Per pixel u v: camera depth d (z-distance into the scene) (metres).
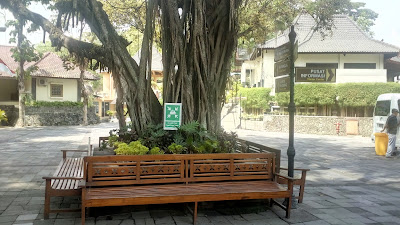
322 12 9.27
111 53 6.79
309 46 26.34
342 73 24.41
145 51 6.78
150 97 6.93
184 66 6.57
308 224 4.80
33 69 26.64
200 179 5.07
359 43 26.75
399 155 12.88
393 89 21.91
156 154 5.09
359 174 8.94
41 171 8.39
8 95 30.30
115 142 6.79
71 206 5.42
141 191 4.66
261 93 25.89
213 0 6.95
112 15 10.52
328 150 14.37
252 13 9.86
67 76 29.34
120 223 4.63
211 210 5.30
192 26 6.73
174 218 4.89
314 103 23.47
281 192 4.94
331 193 6.73
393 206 5.84
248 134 22.12
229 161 5.23
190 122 6.39
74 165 6.39
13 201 5.70
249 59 31.83
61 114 29.11
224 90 7.21
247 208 5.39
